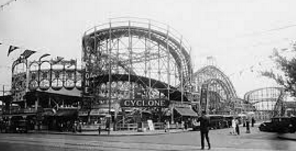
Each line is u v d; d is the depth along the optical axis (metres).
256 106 124.31
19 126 45.97
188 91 62.88
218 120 58.53
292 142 22.95
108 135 36.28
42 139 28.84
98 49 58.22
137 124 46.56
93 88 57.06
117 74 53.97
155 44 56.41
